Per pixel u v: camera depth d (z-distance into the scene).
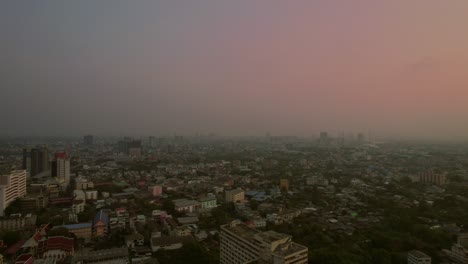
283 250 178.25
